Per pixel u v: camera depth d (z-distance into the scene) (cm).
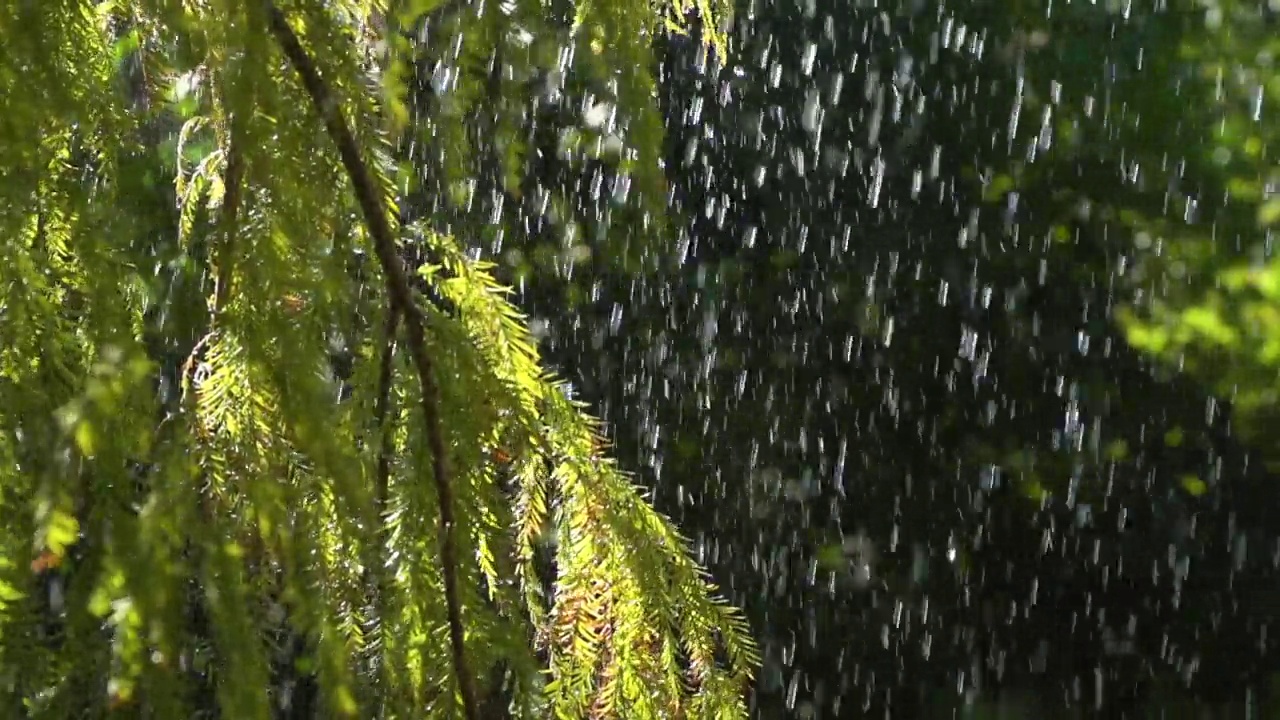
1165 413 509
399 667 108
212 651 95
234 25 90
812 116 521
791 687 521
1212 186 515
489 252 466
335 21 99
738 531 523
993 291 514
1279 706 490
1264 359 499
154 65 109
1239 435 503
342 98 97
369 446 107
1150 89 519
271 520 96
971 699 511
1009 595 514
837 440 519
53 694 88
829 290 519
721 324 521
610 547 142
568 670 142
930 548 516
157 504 86
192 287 106
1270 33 513
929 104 517
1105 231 513
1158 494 508
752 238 521
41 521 82
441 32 110
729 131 518
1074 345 509
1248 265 507
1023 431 511
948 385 513
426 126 113
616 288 506
